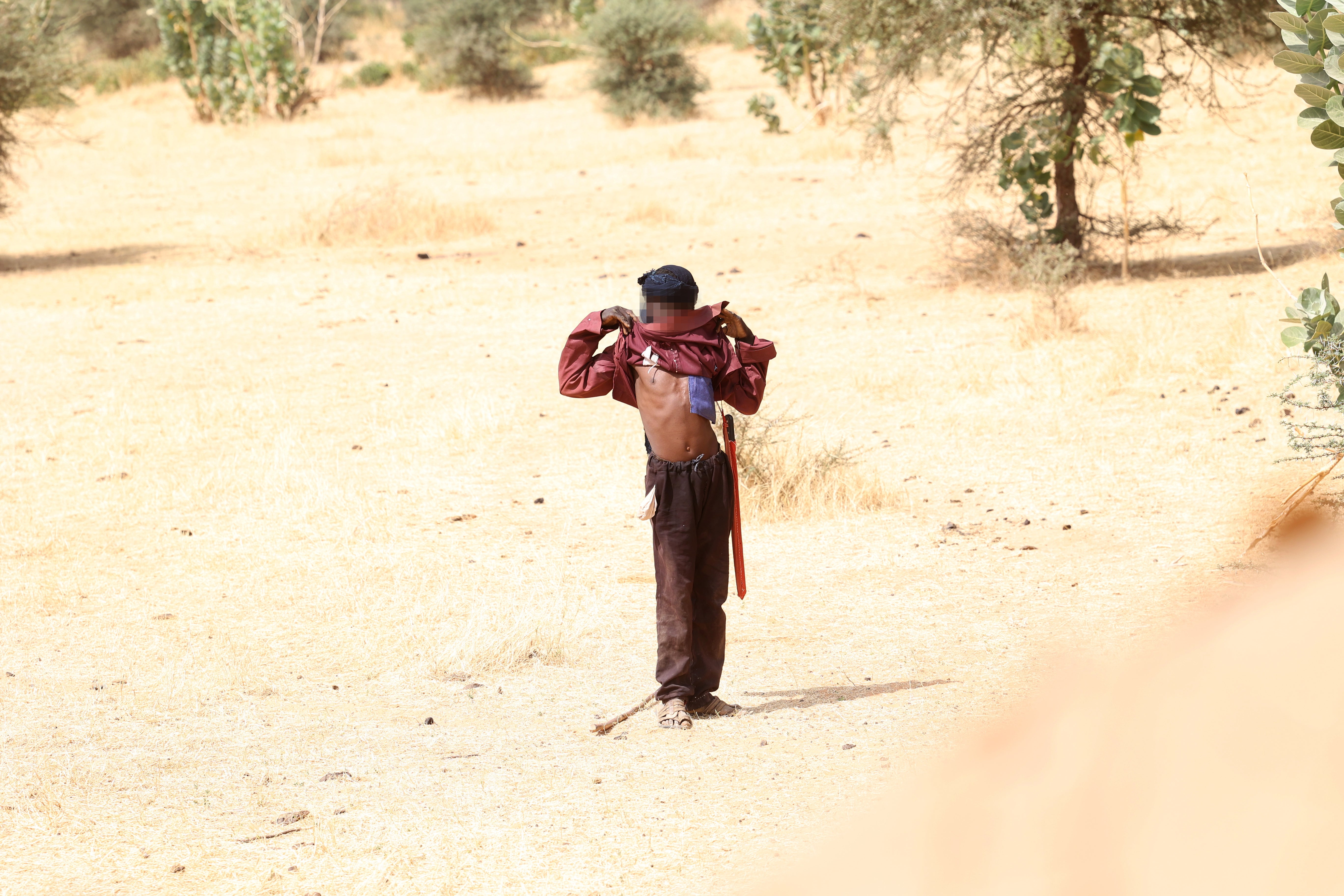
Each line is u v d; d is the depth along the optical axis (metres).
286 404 21.66
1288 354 19.84
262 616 12.85
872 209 39.47
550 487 17.22
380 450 19.06
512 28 85.88
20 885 6.85
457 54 77.06
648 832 7.09
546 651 11.62
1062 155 27.53
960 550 13.98
